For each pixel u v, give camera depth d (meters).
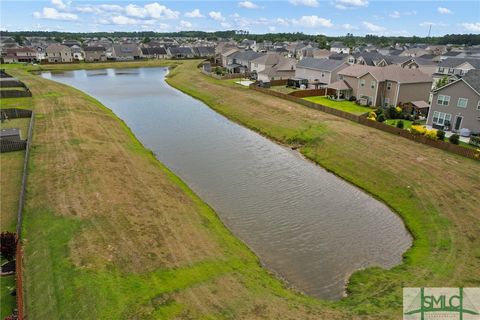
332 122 44.69
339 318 15.79
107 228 21.53
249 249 21.94
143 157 35.41
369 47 156.62
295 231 23.97
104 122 46.56
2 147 34.06
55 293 16.28
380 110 48.94
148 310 15.41
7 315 15.33
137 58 148.50
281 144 41.75
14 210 23.73
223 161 36.06
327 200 28.39
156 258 19.19
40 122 43.91
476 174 29.36
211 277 18.20
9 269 18.28
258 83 74.50
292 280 19.34
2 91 58.34
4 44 174.25
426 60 86.62
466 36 195.12
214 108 59.41
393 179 30.41
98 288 16.47
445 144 34.44
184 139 42.94
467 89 38.19
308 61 77.19
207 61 126.06
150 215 23.62
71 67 115.31
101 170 29.92
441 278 18.61
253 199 28.19
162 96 70.00
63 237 20.42
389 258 21.33
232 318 15.38
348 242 22.89
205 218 24.56
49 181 27.42
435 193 27.52
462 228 23.30
